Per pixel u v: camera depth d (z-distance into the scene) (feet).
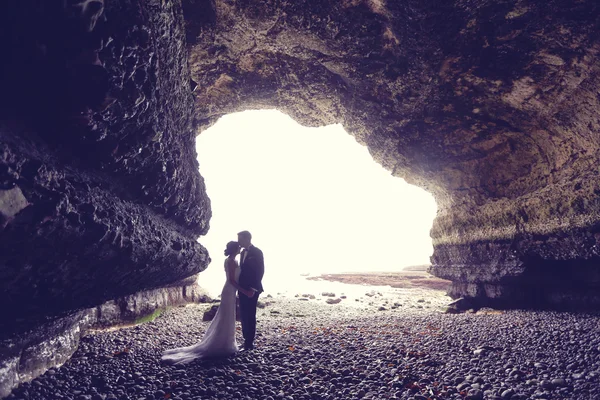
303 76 38.91
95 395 13.28
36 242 10.37
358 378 15.62
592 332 21.48
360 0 27.84
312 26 30.63
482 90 31.14
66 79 10.55
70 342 18.53
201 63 36.52
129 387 14.42
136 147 15.76
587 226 26.61
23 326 13.50
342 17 29.19
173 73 19.42
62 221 10.91
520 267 33.01
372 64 32.78
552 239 29.99
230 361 18.10
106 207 14.38
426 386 14.53
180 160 22.57
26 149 10.56
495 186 36.88
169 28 17.16
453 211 43.37
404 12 26.89
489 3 24.43
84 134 12.52
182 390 14.32
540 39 24.80
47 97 10.72
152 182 19.20
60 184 11.48
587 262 28.37
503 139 34.63
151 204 20.67
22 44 9.37
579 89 25.44
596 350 18.03
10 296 11.10
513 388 13.94
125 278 17.83
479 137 36.06
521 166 34.09
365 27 29.50
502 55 27.22
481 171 37.86
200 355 18.94
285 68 38.24
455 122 35.88
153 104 15.94
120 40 11.78
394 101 36.45
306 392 14.26
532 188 32.86
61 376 15.44
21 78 9.97
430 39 28.35
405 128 39.34
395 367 16.87
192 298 48.29
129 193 18.10
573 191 27.81
